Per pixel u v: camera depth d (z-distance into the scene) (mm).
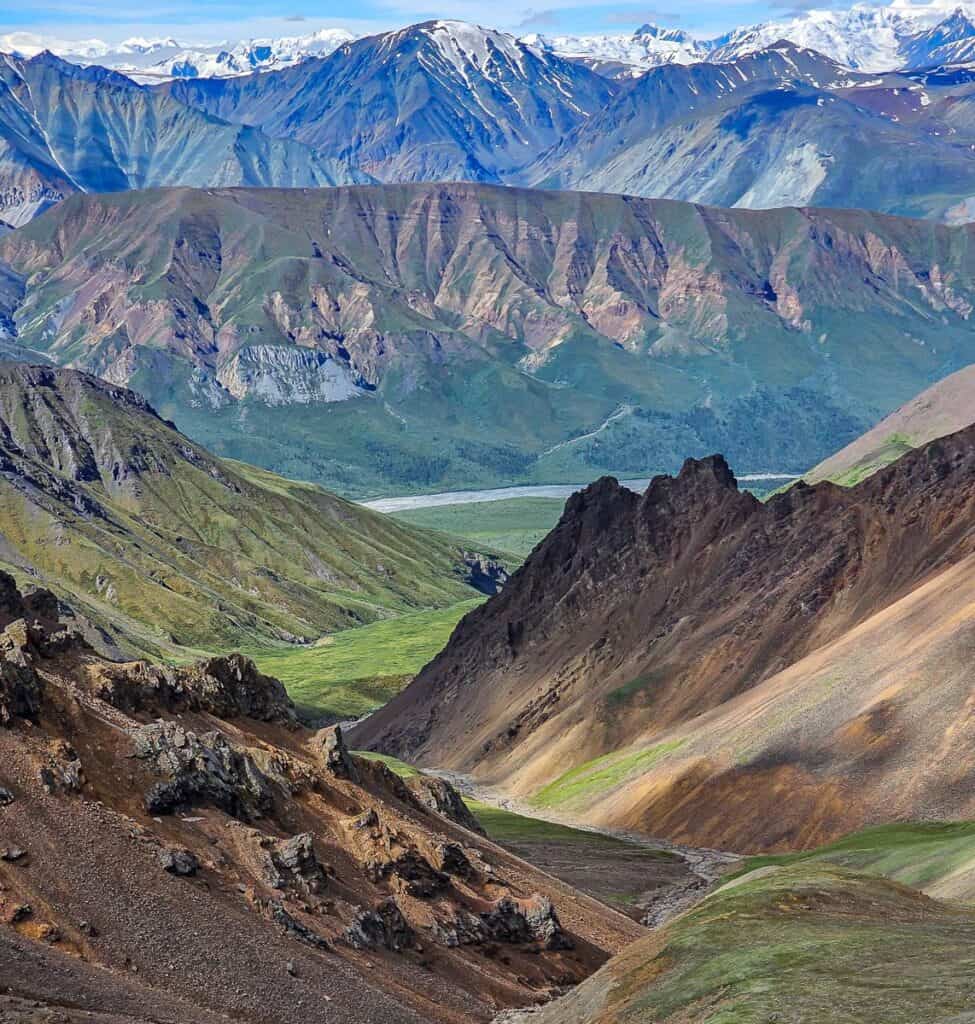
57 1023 77875
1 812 100375
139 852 105438
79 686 125438
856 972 101750
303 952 105438
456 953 125812
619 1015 106500
